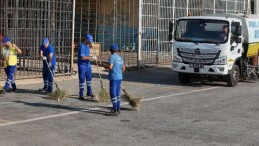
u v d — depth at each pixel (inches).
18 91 568.4
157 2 900.0
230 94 591.2
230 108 488.4
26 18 687.7
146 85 666.2
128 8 945.5
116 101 435.5
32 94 549.6
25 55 696.4
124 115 438.3
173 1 946.7
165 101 526.3
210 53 640.4
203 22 653.3
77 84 645.3
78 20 1028.5
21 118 413.1
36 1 698.8
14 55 552.7
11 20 674.8
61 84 639.8
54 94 518.9
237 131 380.8
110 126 388.8
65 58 716.7
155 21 898.7
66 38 716.0
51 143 329.4
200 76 677.9
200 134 367.6
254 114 457.1
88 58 520.1
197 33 652.7
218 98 555.8
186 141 344.5
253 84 705.0
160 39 919.0
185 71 653.9
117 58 434.9
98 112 449.7
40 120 406.3
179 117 434.6
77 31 1027.3
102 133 363.3
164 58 933.8
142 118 425.7
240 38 661.9
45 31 708.0
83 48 518.0
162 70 852.0
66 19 713.6
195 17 659.4
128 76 763.4
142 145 330.0
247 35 705.6
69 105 484.1
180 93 593.9
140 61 858.1
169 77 765.9
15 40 661.3
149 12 880.9
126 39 944.9
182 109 477.4
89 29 1014.4
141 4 852.6
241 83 716.0
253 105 510.0
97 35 1000.2
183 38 657.0
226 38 638.5
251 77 730.8
